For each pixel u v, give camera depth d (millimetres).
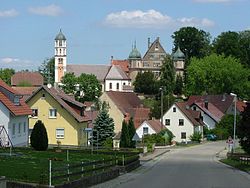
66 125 72500
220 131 116875
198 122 115688
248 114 48094
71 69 188375
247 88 141375
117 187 28891
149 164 54250
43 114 73000
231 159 59500
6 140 51844
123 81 183125
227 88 142250
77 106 75625
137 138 68938
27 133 60156
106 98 106875
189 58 168750
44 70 197500
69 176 26219
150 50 198000
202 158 66938
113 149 63094
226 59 143250
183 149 86250
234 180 34875
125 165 41469
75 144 72312
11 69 179500
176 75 161875
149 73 164375
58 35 188625
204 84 143625
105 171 33250
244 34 154375
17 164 33531
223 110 128625
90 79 145375
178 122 111000
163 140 94688
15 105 55969
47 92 72688
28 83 158500
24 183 23234
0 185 20156
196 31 168500
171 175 39031
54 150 53062
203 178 36156
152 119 107375
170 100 122812
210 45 166875
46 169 30250
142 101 133625
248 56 152375
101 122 77688
